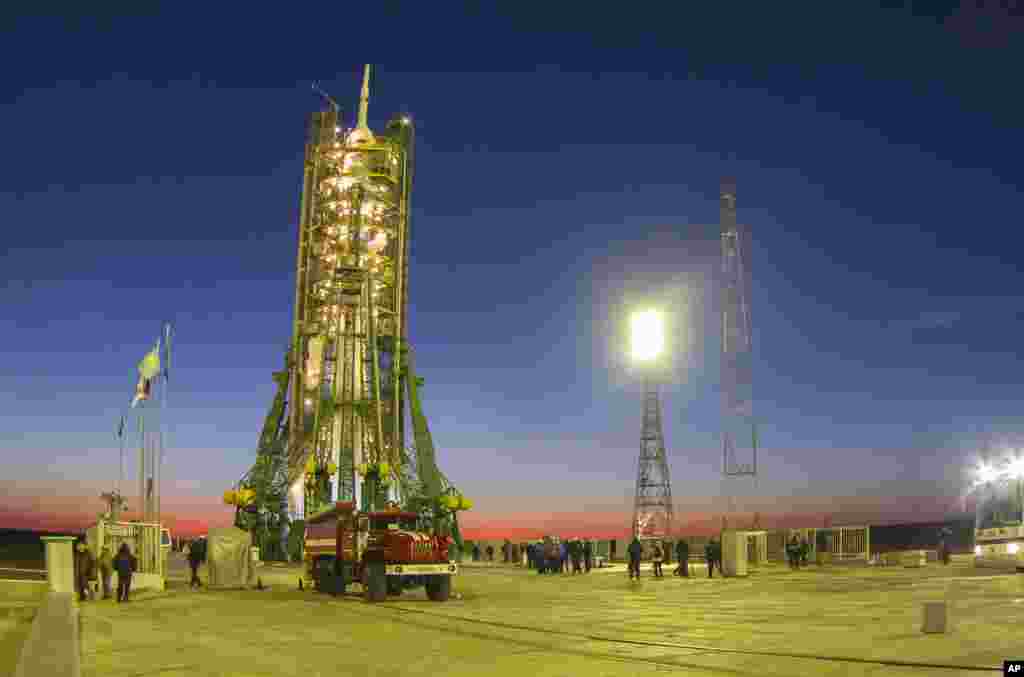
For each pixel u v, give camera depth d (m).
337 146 96.25
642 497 77.44
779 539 57.38
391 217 97.38
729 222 70.88
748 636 18.64
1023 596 26.75
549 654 16.59
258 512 81.12
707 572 48.53
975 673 13.41
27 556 68.00
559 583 40.16
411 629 21.27
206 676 14.44
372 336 88.88
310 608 27.36
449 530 80.31
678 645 17.45
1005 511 42.78
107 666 15.58
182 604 29.08
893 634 18.12
